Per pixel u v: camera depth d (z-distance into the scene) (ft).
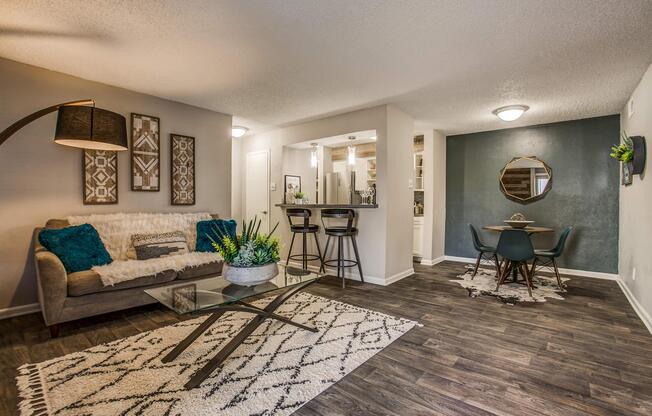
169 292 7.52
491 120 16.37
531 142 17.44
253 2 6.76
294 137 17.34
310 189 19.45
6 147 9.82
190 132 14.11
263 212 18.92
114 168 11.94
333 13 7.14
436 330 9.02
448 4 6.80
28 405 5.57
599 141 15.57
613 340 8.48
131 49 8.95
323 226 16.15
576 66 9.85
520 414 5.51
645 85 10.21
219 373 6.66
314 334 8.63
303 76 10.78
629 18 7.25
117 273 9.25
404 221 15.25
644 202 10.30
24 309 10.14
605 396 6.05
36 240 9.80
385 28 7.77
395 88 11.81
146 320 9.66
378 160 13.99
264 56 9.32
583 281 14.78
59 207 10.80
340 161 20.49
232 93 12.49
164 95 12.81
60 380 6.35
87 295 8.87
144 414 5.36
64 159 10.89
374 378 6.56
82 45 8.73
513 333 8.87
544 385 6.38
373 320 9.66
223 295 7.24
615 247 15.19
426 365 7.10
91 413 5.39
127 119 12.20
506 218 18.26
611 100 13.05
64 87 10.73
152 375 6.56
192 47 8.80
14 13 7.16
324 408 5.61
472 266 18.04
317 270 16.03
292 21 7.48
